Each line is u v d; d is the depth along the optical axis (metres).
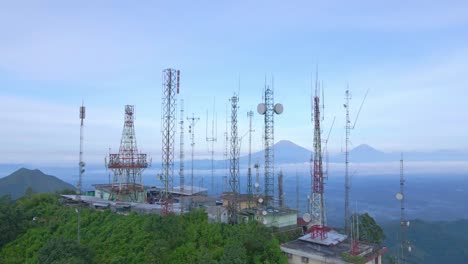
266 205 51.59
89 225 47.66
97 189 65.81
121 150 63.72
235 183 52.41
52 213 53.84
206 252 35.00
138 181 64.62
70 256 36.72
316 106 46.19
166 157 53.38
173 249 39.34
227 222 45.66
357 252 35.31
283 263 35.03
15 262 42.78
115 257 37.66
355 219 48.16
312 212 44.12
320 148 45.09
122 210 52.22
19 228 49.66
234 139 56.31
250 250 37.09
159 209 50.22
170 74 52.03
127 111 65.19
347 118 47.03
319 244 38.94
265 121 54.97
